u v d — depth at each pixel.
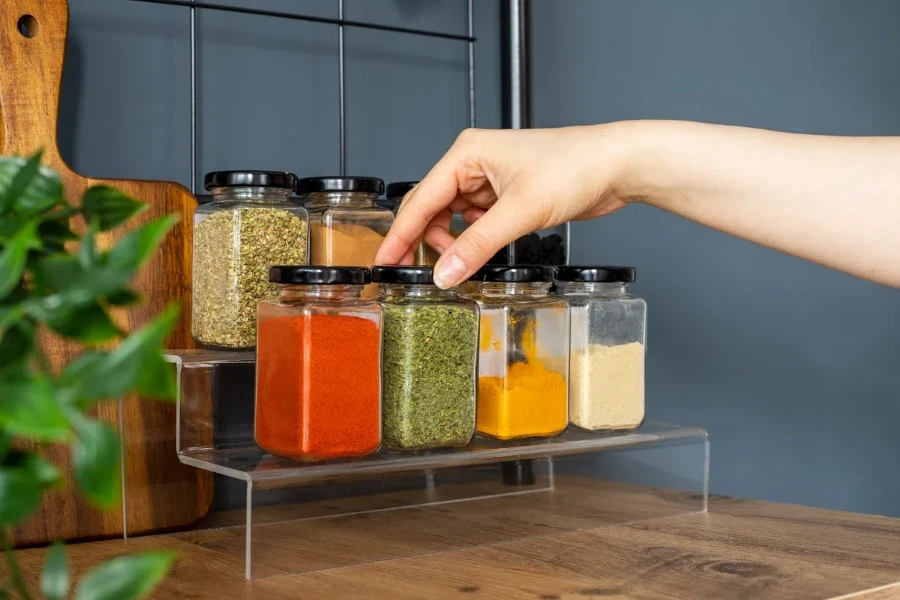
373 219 0.90
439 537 0.82
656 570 0.71
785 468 1.28
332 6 1.15
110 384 0.22
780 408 1.28
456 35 1.26
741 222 0.78
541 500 0.98
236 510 0.96
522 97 1.28
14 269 0.23
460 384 0.82
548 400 0.89
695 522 0.92
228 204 0.84
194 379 0.79
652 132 0.79
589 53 1.37
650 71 1.34
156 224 0.24
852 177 0.74
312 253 0.89
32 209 0.27
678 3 1.32
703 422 1.32
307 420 0.73
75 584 0.66
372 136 1.19
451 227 0.96
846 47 1.26
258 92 1.09
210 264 0.84
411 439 0.79
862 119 1.27
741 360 1.29
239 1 1.07
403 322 0.79
